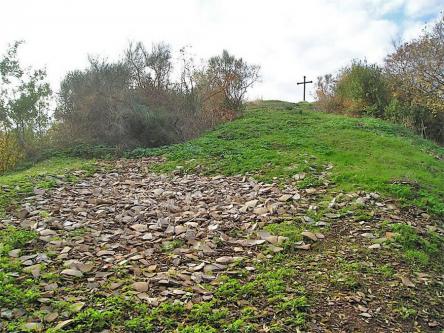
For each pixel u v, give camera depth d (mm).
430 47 17953
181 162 11016
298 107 23812
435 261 5281
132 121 14156
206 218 6645
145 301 4055
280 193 7750
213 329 3613
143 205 7359
